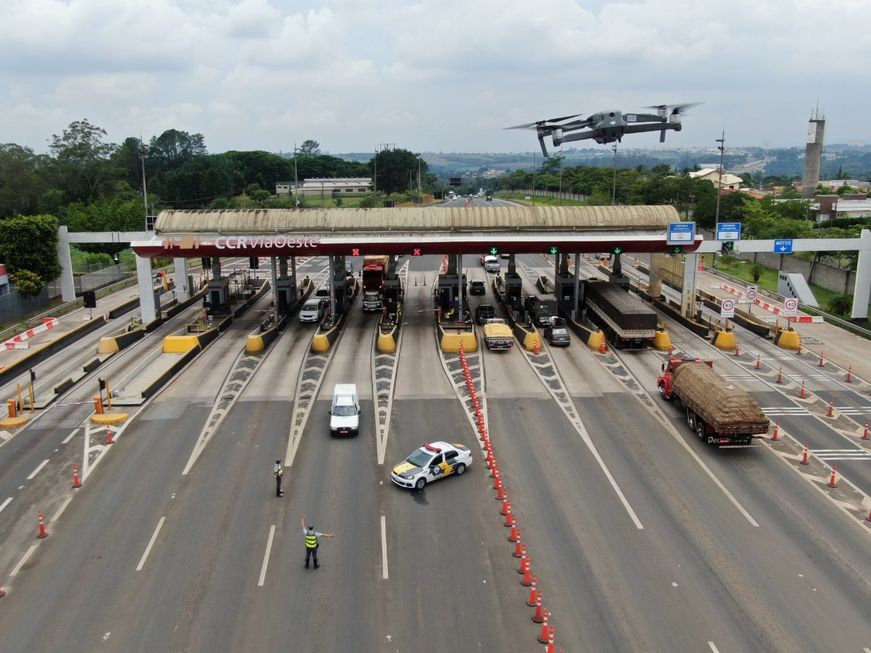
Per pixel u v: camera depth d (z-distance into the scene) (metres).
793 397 46.75
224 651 22.86
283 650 22.86
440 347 57.97
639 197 156.12
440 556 28.14
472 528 30.25
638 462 36.72
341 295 70.75
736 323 66.81
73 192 140.88
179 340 56.38
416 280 89.56
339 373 51.34
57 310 73.50
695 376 40.88
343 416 40.50
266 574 26.94
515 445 38.84
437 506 32.16
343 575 26.88
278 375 51.03
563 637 23.39
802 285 76.94
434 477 34.34
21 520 31.12
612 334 59.75
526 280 88.38
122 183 163.38
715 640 23.25
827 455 37.69
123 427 41.62
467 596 25.61
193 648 22.98
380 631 23.73
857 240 68.00
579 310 68.81
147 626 24.06
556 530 30.11
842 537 29.56
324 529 30.14
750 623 24.11
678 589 26.00
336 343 59.56
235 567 27.42
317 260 110.75
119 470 35.94
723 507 32.03
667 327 65.38
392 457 37.38
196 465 36.44
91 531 30.12
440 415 43.25
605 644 23.05
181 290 74.81
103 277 89.94
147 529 30.23
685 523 30.66
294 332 63.22
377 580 26.56
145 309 65.81
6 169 125.94
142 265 64.81
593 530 30.11
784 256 98.81
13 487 34.25
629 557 28.08
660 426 41.44
